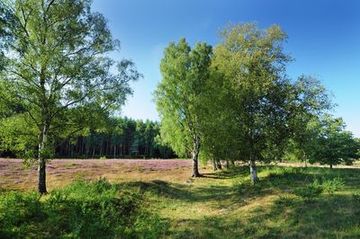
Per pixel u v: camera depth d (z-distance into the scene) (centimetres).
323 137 4222
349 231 1381
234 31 3033
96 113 2464
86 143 12119
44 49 2197
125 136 13338
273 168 3809
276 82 2889
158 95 4181
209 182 3506
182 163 6078
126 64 2509
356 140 4225
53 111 2348
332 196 1959
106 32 2469
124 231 1605
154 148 13162
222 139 3031
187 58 4144
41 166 2348
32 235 1398
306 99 2858
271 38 2941
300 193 2091
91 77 2367
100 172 4147
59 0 2370
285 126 2861
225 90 2948
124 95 2477
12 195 1819
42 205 1745
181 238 1531
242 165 5144
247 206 2048
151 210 2120
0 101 2177
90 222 1636
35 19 2300
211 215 1961
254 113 2886
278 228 1562
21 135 2364
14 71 2194
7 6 2245
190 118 4097
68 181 3269
